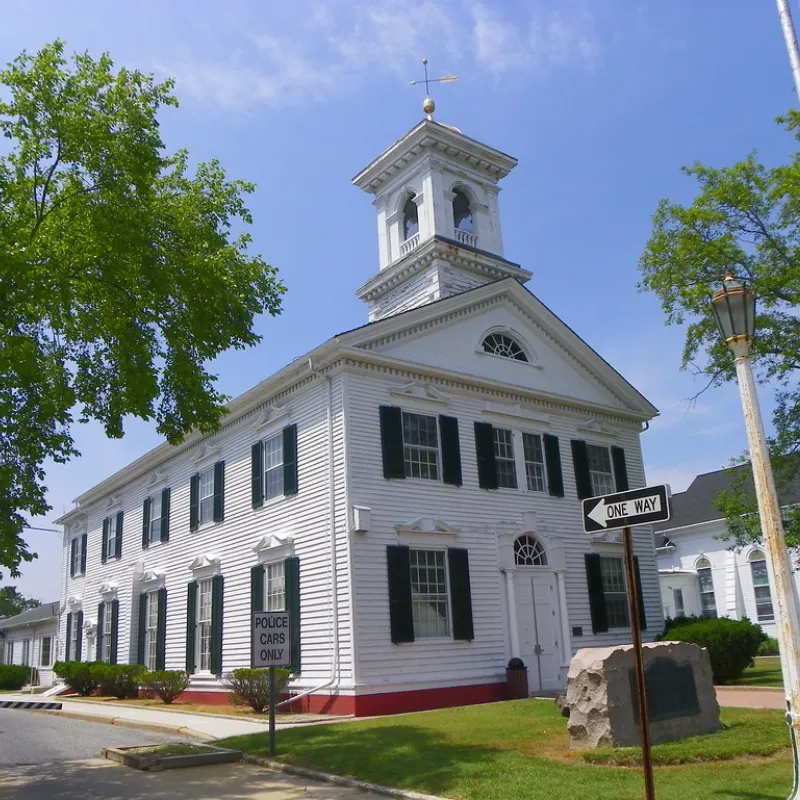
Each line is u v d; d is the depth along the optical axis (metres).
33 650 43.91
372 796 9.09
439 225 24.88
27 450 15.62
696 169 20.28
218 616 22.28
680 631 19.80
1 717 22.09
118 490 31.95
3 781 10.92
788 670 7.08
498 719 14.00
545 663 20.34
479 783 8.83
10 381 14.44
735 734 10.84
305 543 19.06
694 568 37.75
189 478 25.72
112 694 26.33
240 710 19.03
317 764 10.87
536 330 23.83
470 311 21.97
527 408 22.62
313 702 17.64
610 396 25.44
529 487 21.86
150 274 13.80
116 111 14.15
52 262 13.56
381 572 17.94
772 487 7.54
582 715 10.59
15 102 13.47
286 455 20.20
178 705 21.95
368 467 18.47
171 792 9.70
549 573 21.34
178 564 25.58
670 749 9.82
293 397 20.48
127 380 14.38
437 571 19.08
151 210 14.20
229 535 22.56
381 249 27.03
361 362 19.09
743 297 7.99
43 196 14.08
